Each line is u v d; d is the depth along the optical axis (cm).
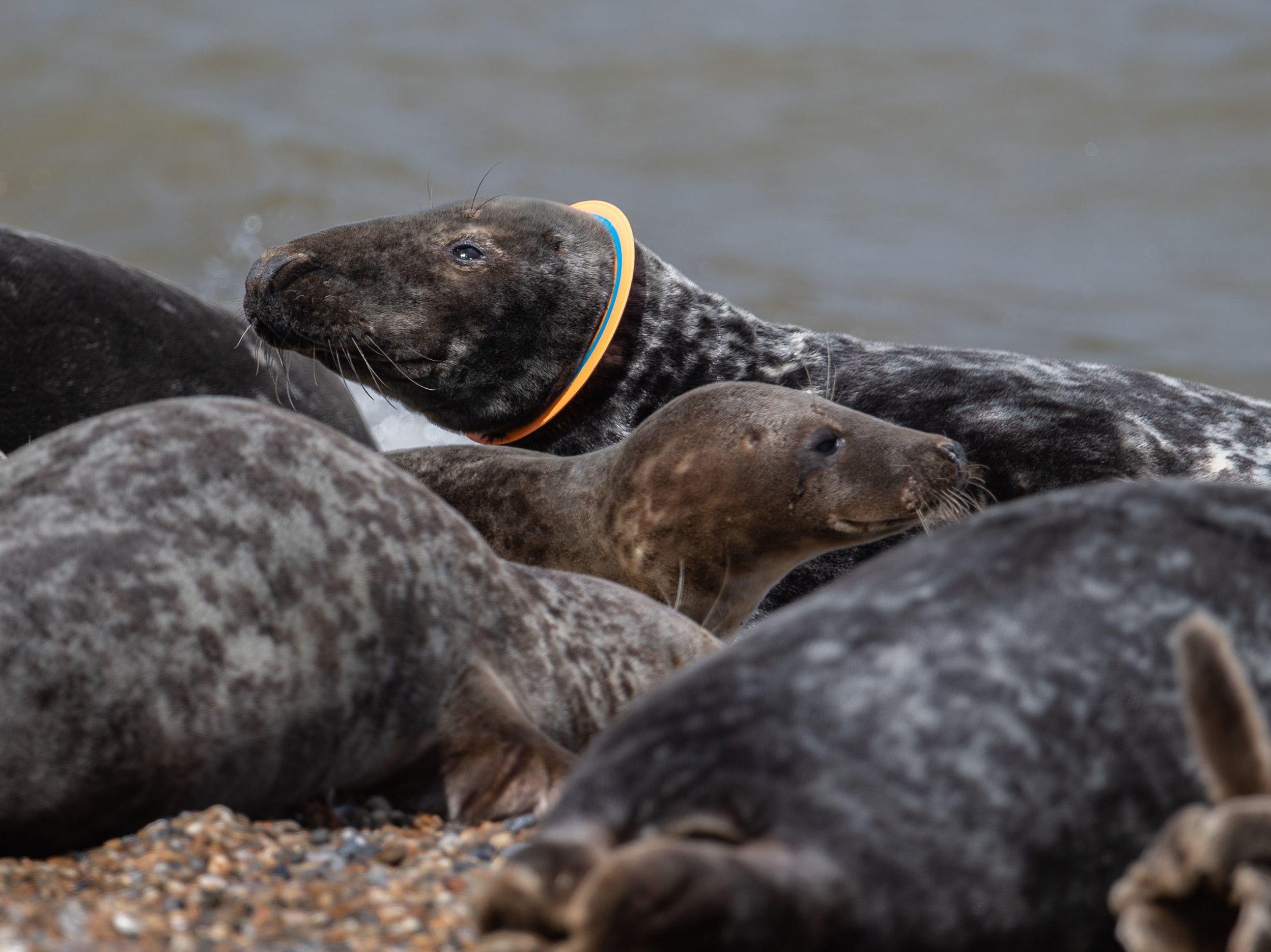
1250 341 5553
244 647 1377
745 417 1988
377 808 1498
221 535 1404
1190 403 2647
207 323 2620
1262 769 988
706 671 1131
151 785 1337
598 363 2495
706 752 1057
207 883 1269
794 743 1056
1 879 1252
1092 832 1080
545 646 1644
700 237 6969
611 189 7950
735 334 2628
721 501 1964
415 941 1188
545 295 2462
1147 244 7206
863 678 1095
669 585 2020
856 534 1978
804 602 1226
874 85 9925
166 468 1427
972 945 1044
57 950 1082
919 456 1966
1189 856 938
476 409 2525
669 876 924
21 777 1266
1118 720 1101
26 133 8012
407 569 1513
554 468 2138
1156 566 1170
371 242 2420
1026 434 2481
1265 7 11225
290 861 1324
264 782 1416
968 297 6094
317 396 2723
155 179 7519
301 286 2362
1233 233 7431
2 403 2359
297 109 9112
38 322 2403
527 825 1412
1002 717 1082
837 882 994
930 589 1161
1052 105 9550
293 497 1462
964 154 8825
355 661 1449
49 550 1334
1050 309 5966
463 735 1498
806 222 7450
